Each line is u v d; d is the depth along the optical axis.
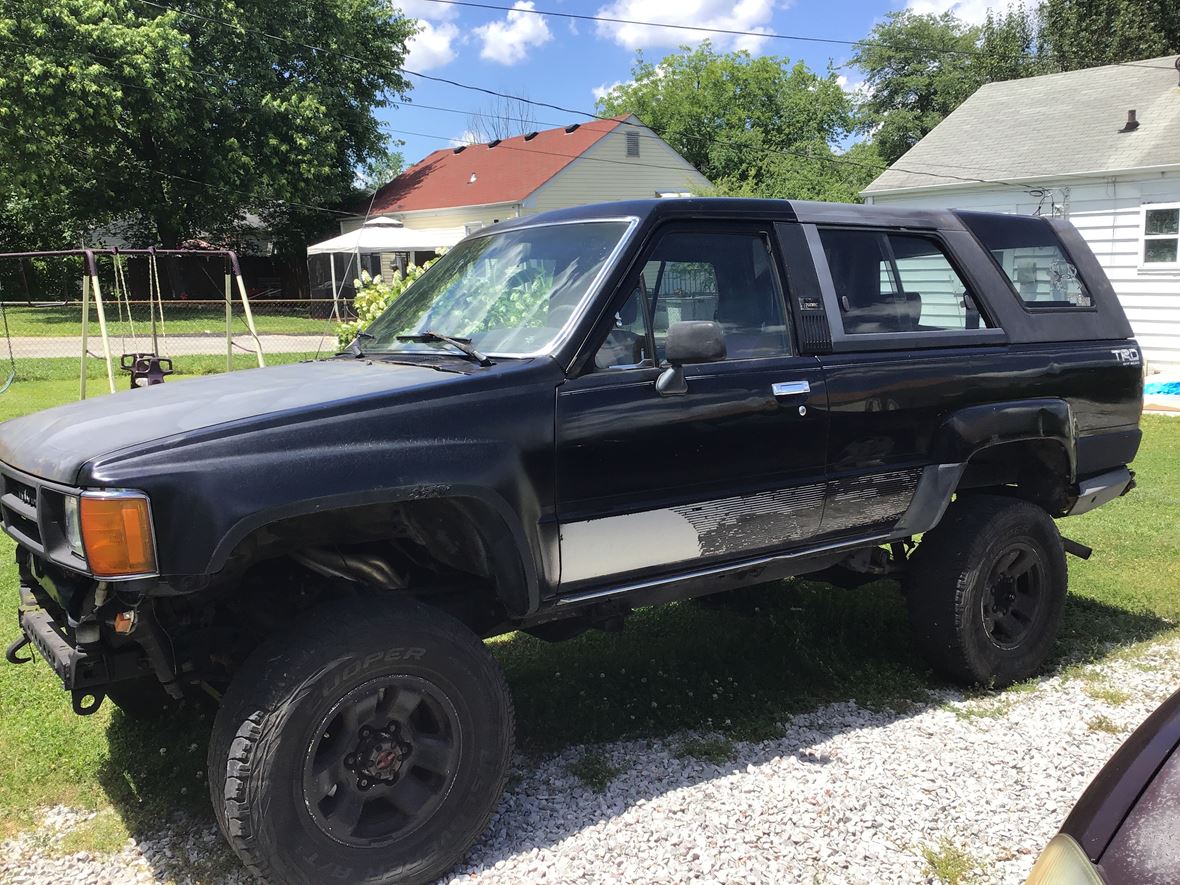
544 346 3.13
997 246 4.41
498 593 2.98
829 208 3.90
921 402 3.87
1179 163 15.31
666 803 3.24
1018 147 18.73
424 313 3.75
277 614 3.09
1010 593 4.29
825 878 2.81
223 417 2.65
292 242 36.62
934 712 3.99
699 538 3.37
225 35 30.12
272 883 2.56
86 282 10.68
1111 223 16.55
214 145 30.66
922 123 39.59
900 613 5.07
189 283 36.47
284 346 20.16
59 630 2.84
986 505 4.23
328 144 32.47
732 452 3.38
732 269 3.56
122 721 3.82
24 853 3.00
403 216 33.31
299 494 2.54
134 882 2.84
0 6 25.34
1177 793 1.58
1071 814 1.69
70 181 29.30
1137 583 5.60
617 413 3.11
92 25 26.70
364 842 2.68
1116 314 4.71
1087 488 4.51
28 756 3.55
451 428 2.81
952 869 2.82
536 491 2.96
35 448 2.78
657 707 3.97
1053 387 4.29
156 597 2.63
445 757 2.81
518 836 3.06
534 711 3.93
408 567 3.33
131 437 2.57
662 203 3.39
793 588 5.43
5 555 6.06
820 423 3.59
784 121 45.53
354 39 34.16
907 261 4.09
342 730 2.67
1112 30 32.34
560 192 29.84
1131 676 4.35
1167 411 12.53
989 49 38.62
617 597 3.34
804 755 3.59
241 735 2.50
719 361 3.41
